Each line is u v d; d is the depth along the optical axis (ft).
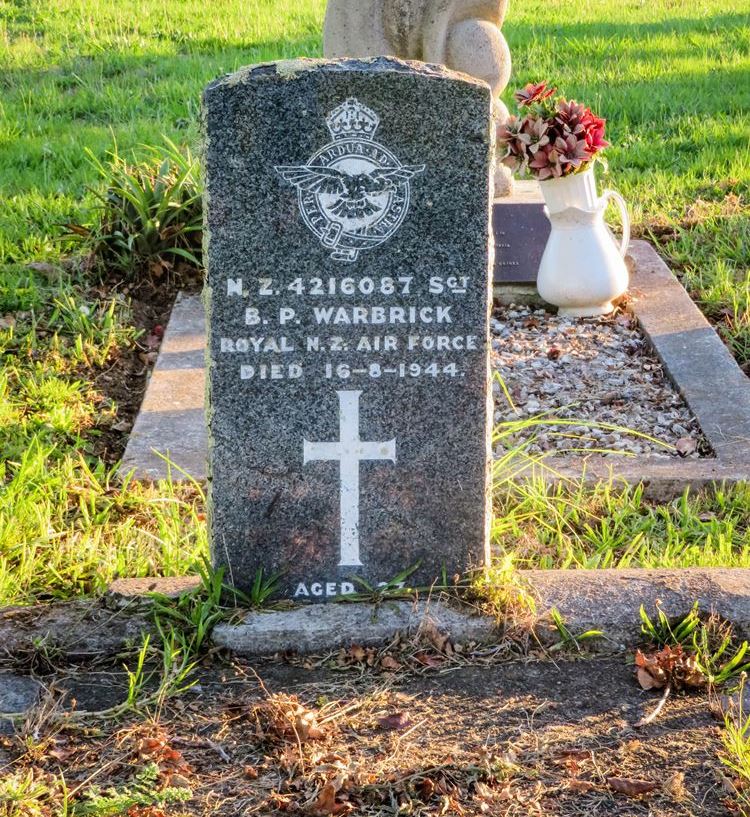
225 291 10.57
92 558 11.62
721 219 18.42
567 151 15.08
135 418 13.93
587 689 10.30
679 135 22.54
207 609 10.61
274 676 10.38
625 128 22.94
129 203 16.22
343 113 10.44
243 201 10.50
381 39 16.08
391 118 10.46
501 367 14.62
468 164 10.53
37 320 15.26
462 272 10.63
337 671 10.43
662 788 9.63
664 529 12.35
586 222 15.48
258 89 10.41
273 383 10.68
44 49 29.04
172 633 10.52
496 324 15.69
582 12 34.53
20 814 9.39
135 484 12.77
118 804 9.42
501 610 10.65
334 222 10.54
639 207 18.76
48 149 21.27
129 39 30.07
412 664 10.46
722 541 11.82
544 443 13.47
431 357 10.70
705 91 25.53
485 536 10.89
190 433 13.47
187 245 16.25
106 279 16.16
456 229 10.59
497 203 16.15
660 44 29.89
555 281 15.55
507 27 32.14
